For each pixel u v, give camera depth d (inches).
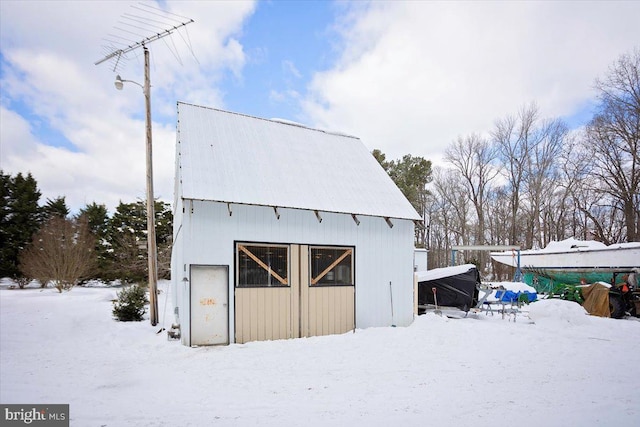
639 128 997.8
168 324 436.8
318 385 222.4
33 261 824.3
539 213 1350.9
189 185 346.0
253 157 423.5
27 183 1105.4
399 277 454.9
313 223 402.0
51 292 778.8
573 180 1283.2
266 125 488.4
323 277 403.5
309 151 482.9
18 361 274.8
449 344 335.3
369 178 494.0
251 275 364.2
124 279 1013.2
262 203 366.0
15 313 482.3
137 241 1018.1
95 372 248.5
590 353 305.6
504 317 513.3
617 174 1085.1
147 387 217.3
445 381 230.4
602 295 526.3
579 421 163.8
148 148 473.4
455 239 1651.1
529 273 870.4
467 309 506.9
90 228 1123.3
